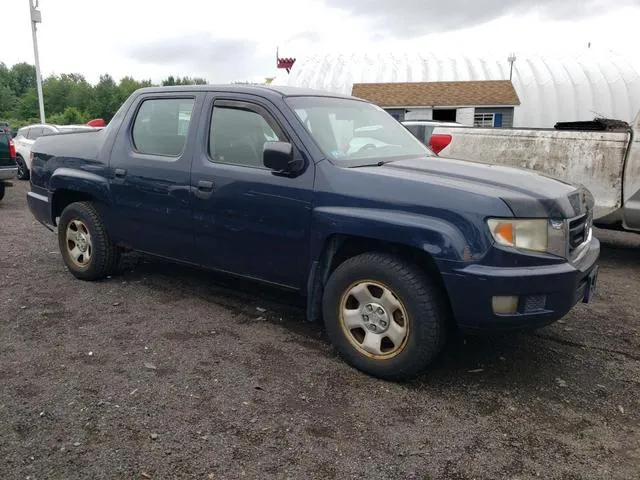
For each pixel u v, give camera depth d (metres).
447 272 3.32
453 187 3.41
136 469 2.72
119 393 3.42
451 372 3.85
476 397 3.51
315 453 2.89
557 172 6.98
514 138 7.22
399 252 3.69
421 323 3.46
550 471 2.80
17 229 8.55
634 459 2.92
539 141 7.06
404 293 3.48
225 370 3.76
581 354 4.20
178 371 3.73
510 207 3.29
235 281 5.68
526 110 29.08
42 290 5.36
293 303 5.09
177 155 4.68
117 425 3.08
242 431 3.06
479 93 25.02
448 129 7.82
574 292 3.46
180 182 4.56
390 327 3.61
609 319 4.96
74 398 3.35
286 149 3.81
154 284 5.55
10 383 3.52
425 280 3.47
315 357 4.00
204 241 4.53
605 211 6.76
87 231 5.48
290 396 3.45
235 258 4.39
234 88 4.46
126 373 3.68
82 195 5.61
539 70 30.89
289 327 4.54
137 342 4.18
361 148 4.27
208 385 3.55
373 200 3.59
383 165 3.96
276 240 4.07
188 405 3.31
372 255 3.67
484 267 3.27
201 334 4.36
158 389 3.48
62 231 5.69
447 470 2.79
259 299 5.18
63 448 2.87
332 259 3.97
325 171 3.83
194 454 2.85
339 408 3.33
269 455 2.86
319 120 4.24
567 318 4.96
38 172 5.92
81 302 5.03
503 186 3.50
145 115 5.02
